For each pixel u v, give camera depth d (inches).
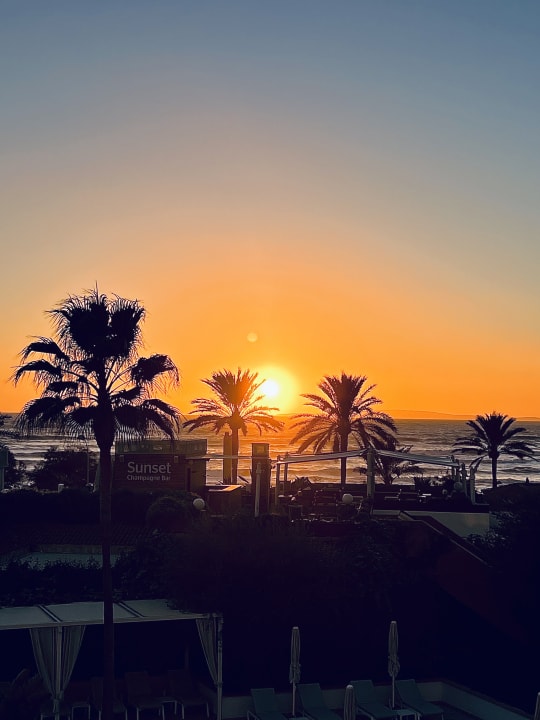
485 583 969.5
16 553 1021.2
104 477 801.6
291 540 911.7
